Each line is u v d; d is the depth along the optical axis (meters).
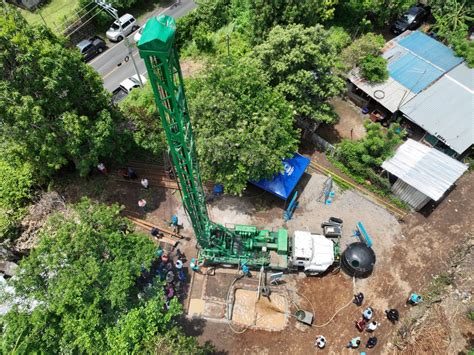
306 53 34.62
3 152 31.73
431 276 30.91
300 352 27.39
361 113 42.16
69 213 30.81
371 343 27.22
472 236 33.03
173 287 30.05
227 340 27.91
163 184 35.94
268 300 29.70
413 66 42.16
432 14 50.03
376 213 34.31
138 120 34.88
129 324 21.55
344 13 51.34
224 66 34.06
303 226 33.41
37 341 21.69
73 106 31.00
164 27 15.13
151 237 32.69
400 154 35.12
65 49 29.73
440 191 32.44
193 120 31.83
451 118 37.72
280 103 33.12
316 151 38.66
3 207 32.31
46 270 23.44
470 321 28.47
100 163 35.53
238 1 51.00
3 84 27.00
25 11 52.16
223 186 35.03
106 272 23.20
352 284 30.36
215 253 30.52
